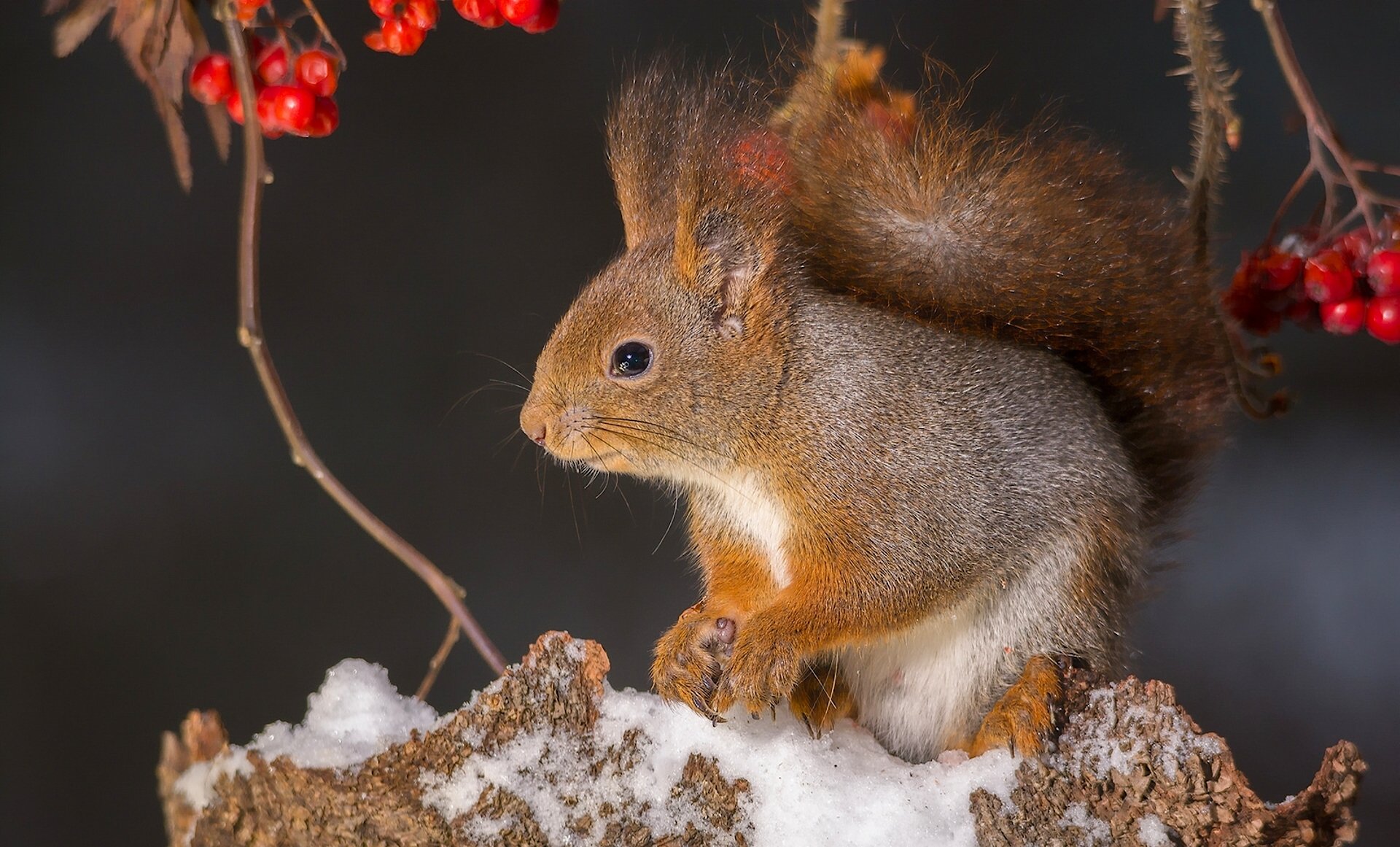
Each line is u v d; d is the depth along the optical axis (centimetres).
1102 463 292
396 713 286
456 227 376
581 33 393
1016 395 292
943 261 293
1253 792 285
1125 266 293
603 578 323
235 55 284
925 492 291
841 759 287
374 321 362
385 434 342
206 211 388
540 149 386
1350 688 320
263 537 328
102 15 286
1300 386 372
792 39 297
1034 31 379
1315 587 329
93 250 380
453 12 401
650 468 294
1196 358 294
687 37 373
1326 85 381
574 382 294
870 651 293
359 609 322
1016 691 288
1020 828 286
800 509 292
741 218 293
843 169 293
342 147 390
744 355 293
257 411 352
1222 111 292
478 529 327
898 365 292
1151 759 286
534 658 286
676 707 287
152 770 317
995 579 292
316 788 285
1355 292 292
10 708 318
